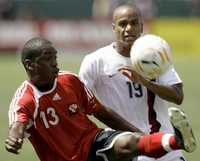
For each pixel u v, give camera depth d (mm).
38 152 24500
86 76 26812
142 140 23281
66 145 24188
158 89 25125
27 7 113812
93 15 116750
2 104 60219
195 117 53281
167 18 106688
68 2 116750
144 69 24406
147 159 25547
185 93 67312
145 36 24734
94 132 24578
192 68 89375
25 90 23984
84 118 24688
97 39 103562
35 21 103562
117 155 23734
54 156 24344
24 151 42156
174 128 22812
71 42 103438
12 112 23656
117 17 26359
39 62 23766
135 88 26312
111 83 26594
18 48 103938
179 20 104875
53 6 116312
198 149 41531
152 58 24172
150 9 108375
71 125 24297
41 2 115812
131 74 24938
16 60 99625
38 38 24266
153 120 26312
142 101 26344
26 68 24094
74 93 24562
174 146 22906
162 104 26359
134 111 26422
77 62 92188
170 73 26141
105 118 25422
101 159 24203
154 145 23062
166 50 24375
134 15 26234
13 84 73688
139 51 24344
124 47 26516
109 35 103562
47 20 103562
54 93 24125
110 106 26688
